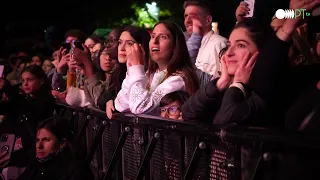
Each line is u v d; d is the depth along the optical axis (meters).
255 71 2.55
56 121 4.00
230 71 2.70
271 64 2.50
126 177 3.68
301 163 1.98
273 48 2.50
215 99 2.78
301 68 2.64
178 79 3.50
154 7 15.12
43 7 18.73
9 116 5.61
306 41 2.71
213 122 2.71
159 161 3.12
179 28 3.68
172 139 2.95
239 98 2.57
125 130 3.55
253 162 2.22
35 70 5.86
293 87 2.59
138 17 15.85
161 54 3.65
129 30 4.15
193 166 2.64
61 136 3.97
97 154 4.32
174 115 3.46
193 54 4.45
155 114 3.56
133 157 3.54
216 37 4.38
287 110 2.60
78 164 3.88
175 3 14.96
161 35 3.64
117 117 3.69
